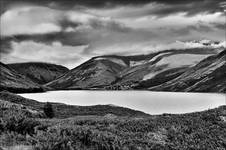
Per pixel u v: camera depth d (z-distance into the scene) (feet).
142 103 528.22
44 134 51.03
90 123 85.87
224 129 84.94
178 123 84.79
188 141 71.61
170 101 591.37
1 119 52.75
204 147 69.77
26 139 47.44
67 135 52.85
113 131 69.82
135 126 77.56
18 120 53.67
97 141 52.65
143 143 63.26
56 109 263.70
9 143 44.98
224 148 72.38
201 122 88.33
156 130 75.92
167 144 67.15
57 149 45.57
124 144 57.93
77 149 47.50
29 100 300.81
